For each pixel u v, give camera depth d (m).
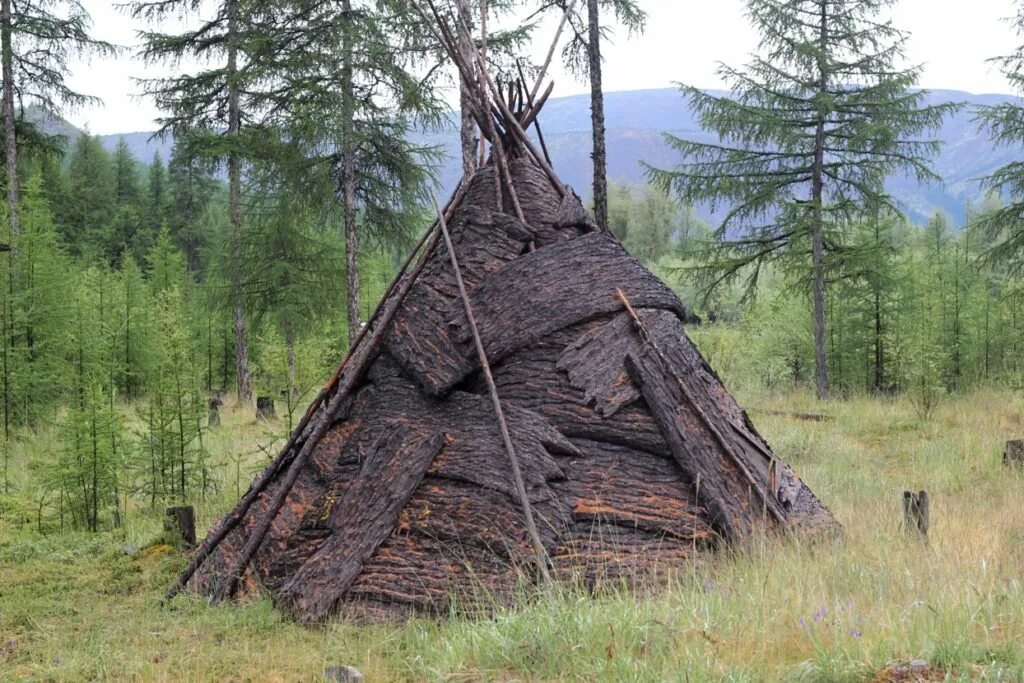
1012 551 7.07
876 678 4.19
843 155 21.34
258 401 19.05
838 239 22.53
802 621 4.95
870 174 20.97
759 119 20.97
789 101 21.66
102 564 8.81
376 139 23.02
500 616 5.81
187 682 5.41
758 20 20.94
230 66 24.56
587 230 8.48
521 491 6.85
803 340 25.28
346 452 7.72
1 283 17.83
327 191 21.69
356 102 21.16
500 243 8.19
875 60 20.70
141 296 26.12
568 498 7.08
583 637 5.16
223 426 18.42
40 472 12.75
